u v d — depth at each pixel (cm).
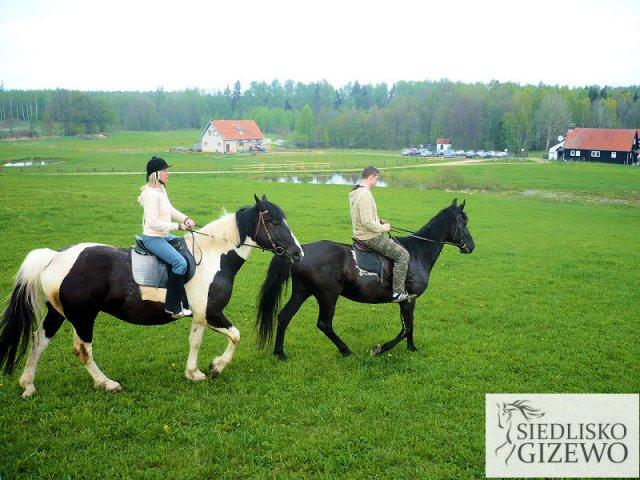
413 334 1002
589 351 914
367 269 829
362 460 569
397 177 5644
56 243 1672
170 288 687
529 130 11762
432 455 585
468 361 862
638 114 13838
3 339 650
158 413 653
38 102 18562
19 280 658
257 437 605
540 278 1503
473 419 666
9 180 3772
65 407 664
